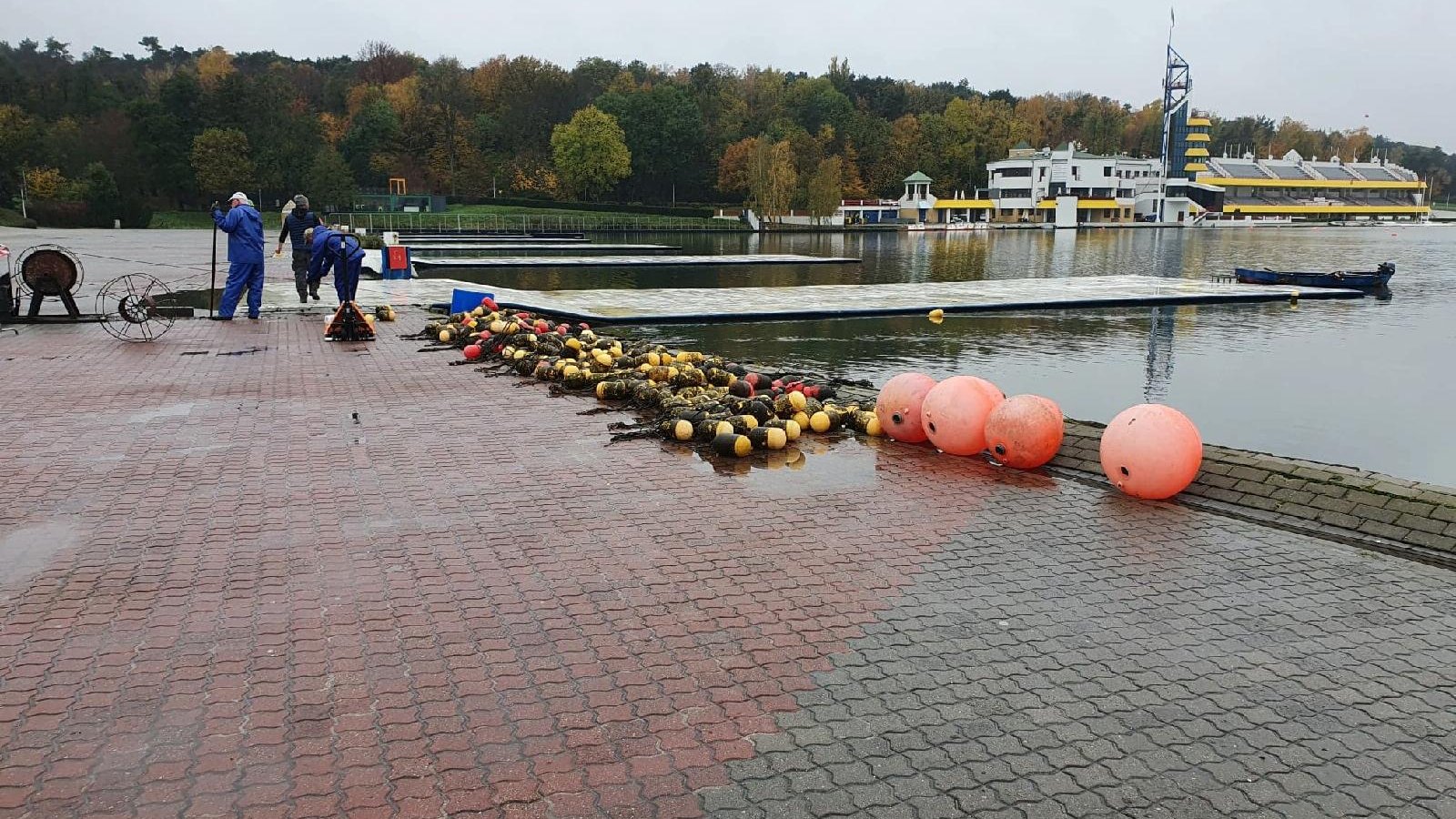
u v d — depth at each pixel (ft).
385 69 370.53
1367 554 19.54
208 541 19.66
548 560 18.83
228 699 13.43
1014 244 200.13
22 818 10.81
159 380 36.96
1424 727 12.92
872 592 17.38
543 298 71.05
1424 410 38.91
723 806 11.12
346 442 27.81
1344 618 16.44
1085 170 339.98
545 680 14.06
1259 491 22.68
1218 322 65.41
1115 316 68.54
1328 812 11.07
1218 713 13.28
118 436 28.14
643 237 233.14
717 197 325.21
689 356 39.52
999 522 21.47
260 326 53.31
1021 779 11.69
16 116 242.37
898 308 67.31
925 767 11.93
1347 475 22.45
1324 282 87.97
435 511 21.71
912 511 22.22
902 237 242.37
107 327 50.42
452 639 15.35
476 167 296.71
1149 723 12.98
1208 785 11.57
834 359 49.34
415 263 114.52
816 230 276.62
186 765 11.85
